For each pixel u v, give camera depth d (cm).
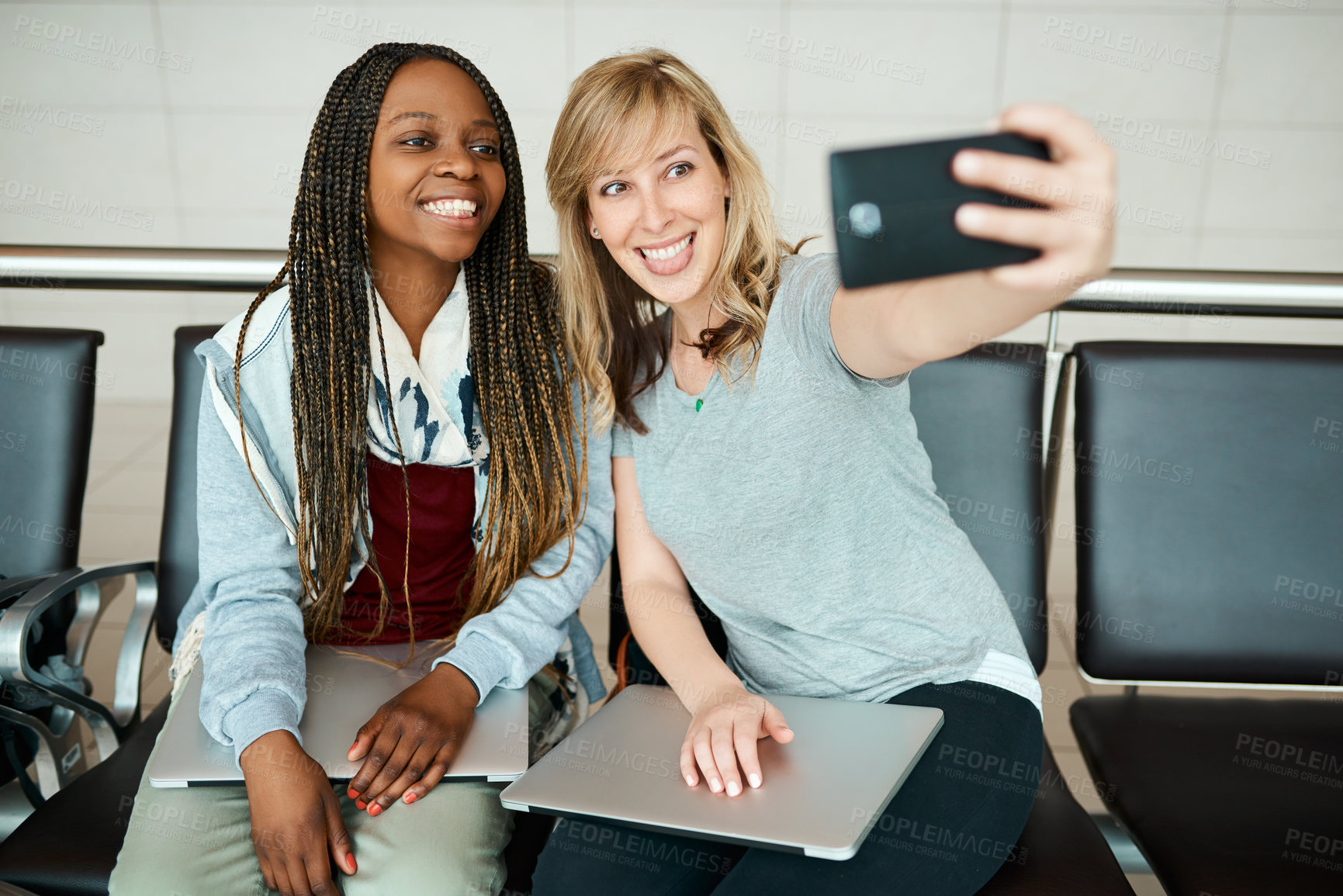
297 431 122
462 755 108
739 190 113
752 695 111
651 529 129
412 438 127
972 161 54
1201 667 138
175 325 457
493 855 109
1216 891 104
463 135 119
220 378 120
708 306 118
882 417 114
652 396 127
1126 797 121
